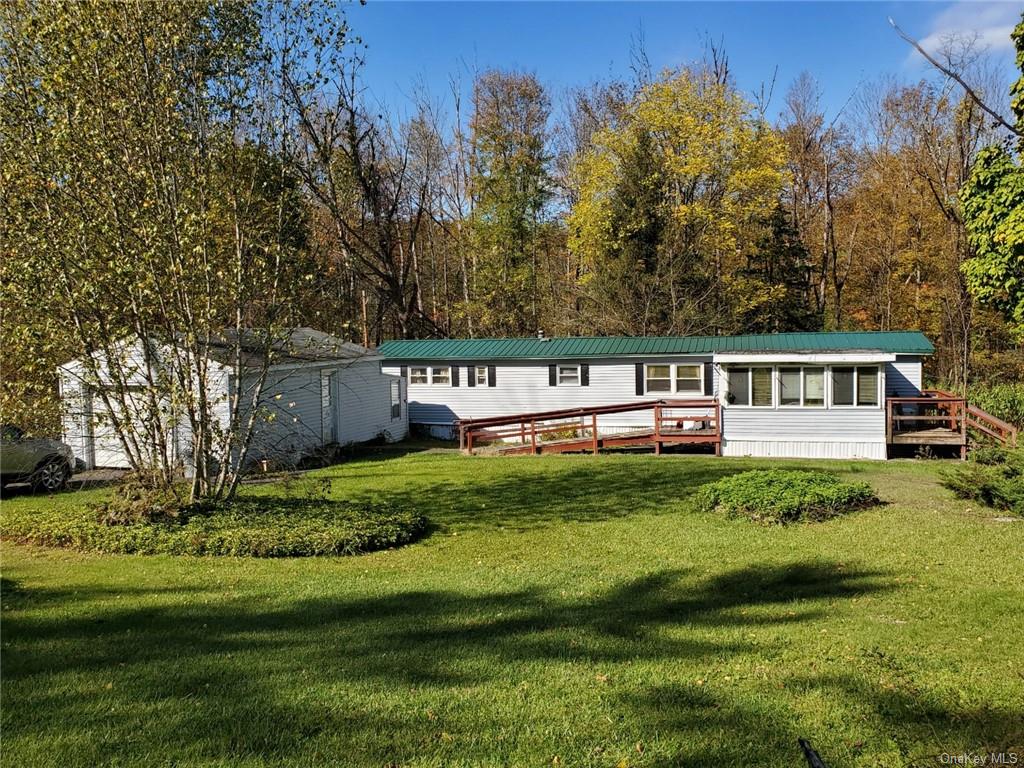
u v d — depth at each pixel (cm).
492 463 1867
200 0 988
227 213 1061
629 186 3192
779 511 1049
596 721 424
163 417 1129
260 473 1458
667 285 3130
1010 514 1072
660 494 1339
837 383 1933
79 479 1584
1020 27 1433
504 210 3853
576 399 2420
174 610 667
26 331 947
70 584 772
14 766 377
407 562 880
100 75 950
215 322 1055
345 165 2953
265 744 400
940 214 3131
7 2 946
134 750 394
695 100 3181
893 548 873
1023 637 556
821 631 584
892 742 388
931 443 1875
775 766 370
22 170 949
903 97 3253
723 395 2016
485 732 412
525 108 3959
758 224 3394
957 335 3094
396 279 3384
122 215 994
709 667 508
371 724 424
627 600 696
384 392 2466
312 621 632
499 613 654
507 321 3919
